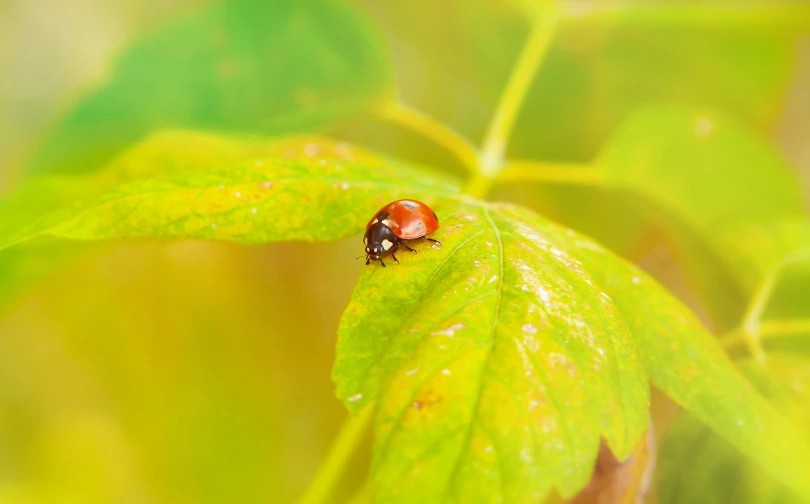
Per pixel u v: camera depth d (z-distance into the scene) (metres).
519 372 0.15
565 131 0.29
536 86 0.29
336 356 0.15
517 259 0.16
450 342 0.15
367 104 0.23
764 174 0.22
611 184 0.22
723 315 0.22
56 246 0.18
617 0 0.27
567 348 0.15
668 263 0.27
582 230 0.28
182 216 0.16
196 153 0.19
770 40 0.27
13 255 0.18
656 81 0.29
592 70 0.29
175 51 0.23
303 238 0.16
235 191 0.16
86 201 0.16
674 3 0.29
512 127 0.29
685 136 0.22
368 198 0.16
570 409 0.15
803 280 0.21
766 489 0.18
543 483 0.14
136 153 0.19
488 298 0.15
